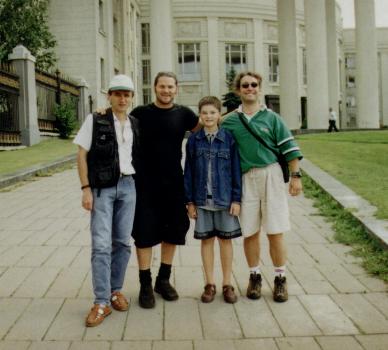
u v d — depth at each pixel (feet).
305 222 21.68
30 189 31.81
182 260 16.63
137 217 12.61
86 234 20.10
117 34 108.06
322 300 12.76
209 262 13.07
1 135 52.19
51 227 21.35
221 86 143.02
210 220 13.00
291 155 12.69
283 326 11.23
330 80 131.85
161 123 12.66
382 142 59.88
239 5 143.54
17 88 55.77
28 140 56.44
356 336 10.66
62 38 88.58
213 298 12.91
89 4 88.38
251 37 145.59
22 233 20.31
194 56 141.69
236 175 12.79
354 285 13.83
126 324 11.41
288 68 108.88
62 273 15.17
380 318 11.59
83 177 11.80
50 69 83.46
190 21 141.18
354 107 191.42
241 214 13.03
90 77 88.48
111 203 12.03
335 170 35.78
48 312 12.16
